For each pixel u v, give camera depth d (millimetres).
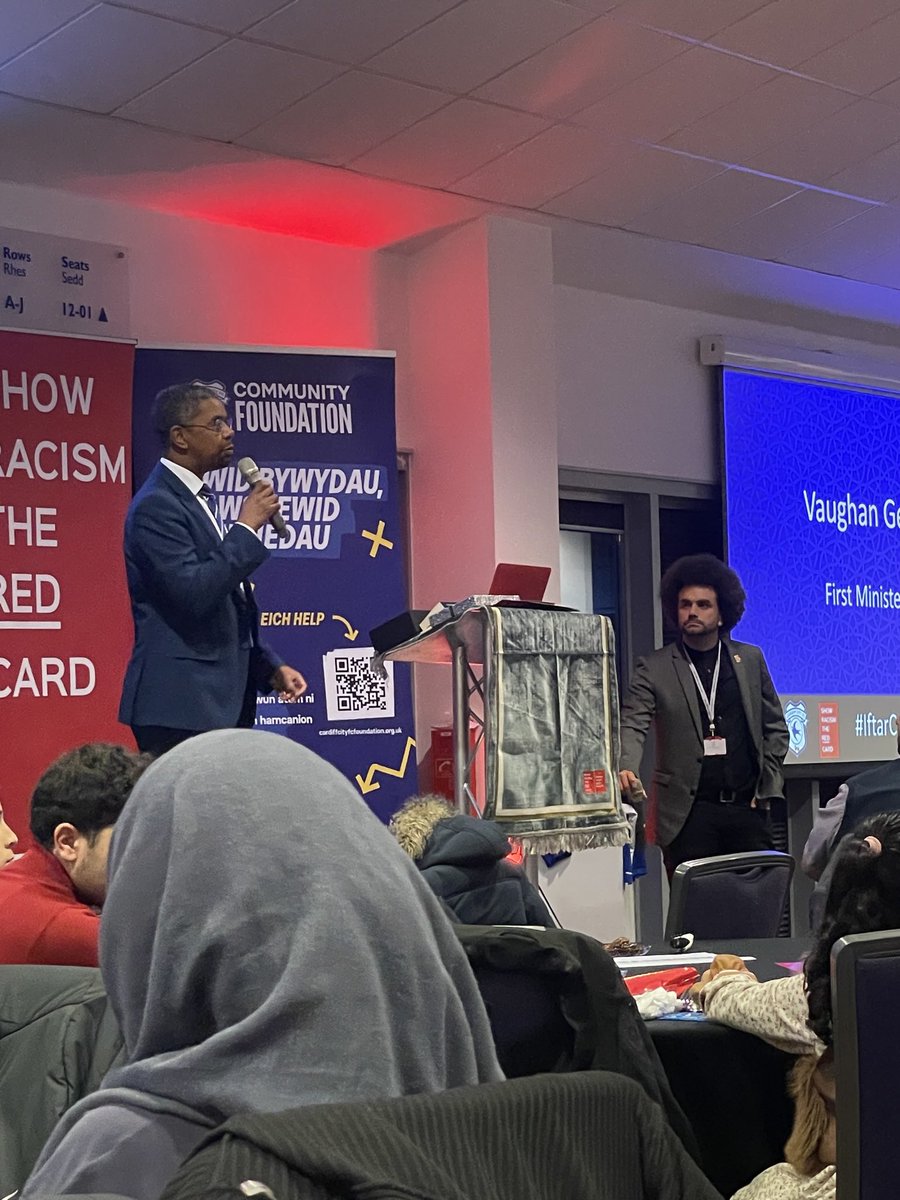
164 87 4695
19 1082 1682
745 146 5496
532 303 6133
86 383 5137
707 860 3848
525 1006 1971
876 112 5293
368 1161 605
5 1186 1608
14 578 4941
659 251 6469
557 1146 679
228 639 5184
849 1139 1847
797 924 7477
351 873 779
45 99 4723
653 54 4723
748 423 7258
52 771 2311
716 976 2512
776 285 7004
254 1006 750
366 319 6191
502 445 6027
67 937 2201
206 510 5227
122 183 5395
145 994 787
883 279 7023
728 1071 2391
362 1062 731
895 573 7766
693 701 5750
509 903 3121
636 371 7020
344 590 5547
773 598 7270
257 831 776
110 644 5074
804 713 7344
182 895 767
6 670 4898
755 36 4648
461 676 4773
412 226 6020
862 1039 1851
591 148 5406
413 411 6289
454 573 6133
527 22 4453
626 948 3279
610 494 7031
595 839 4840
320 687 5488
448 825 3160
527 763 4695
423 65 4680
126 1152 735
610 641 5012
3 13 4191
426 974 787
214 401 5270
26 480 5000
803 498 7426
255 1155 592
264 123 4992
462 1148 640
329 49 4535
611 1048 1978
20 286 5172
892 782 3770
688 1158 749
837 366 7578
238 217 5789
